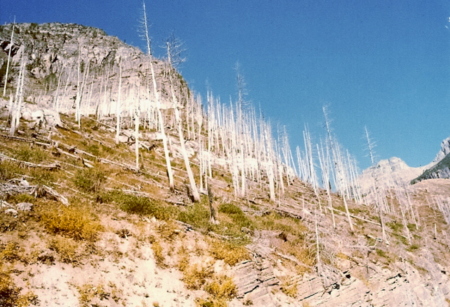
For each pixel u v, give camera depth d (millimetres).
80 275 11367
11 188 14430
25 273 10289
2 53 92250
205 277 14422
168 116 71312
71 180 19203
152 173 30703
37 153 22250
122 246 13984
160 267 13945
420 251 32344
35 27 113500
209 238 17219
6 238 11281
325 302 17266
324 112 41188
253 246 17984
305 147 60656
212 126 65750
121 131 47531
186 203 22922
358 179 69312
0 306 8742
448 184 88562
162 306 11906
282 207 34906
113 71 84500
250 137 59719
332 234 26531
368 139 36094
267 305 14539
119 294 11469
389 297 21078
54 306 9625
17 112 28812
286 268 17953
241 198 32719
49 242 12062
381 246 29172
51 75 91875
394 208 67000
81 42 108688
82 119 51906
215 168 48656
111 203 17406
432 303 24328
